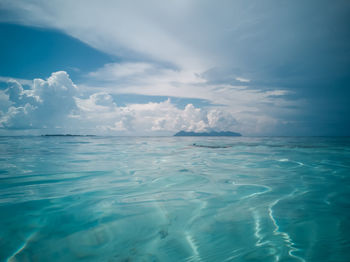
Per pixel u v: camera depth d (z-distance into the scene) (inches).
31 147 470.3
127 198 113.1
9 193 118.9
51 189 128.3
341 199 111.7
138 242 67.2
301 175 177.9
